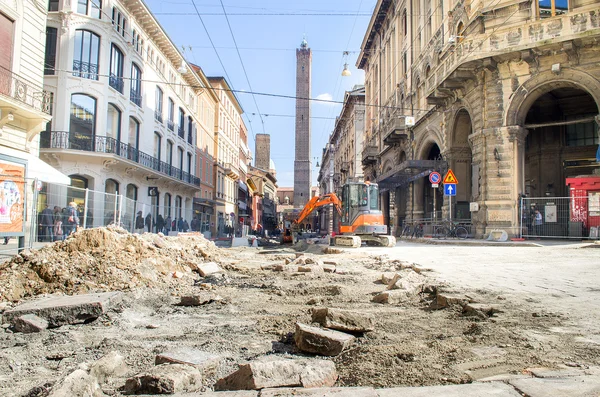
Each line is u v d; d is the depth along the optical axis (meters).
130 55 27.23
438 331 4.53
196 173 43.09
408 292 6.48
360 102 54.88
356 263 11.98
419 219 29.19
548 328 4.41
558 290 6.53
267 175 103.31
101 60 24.06
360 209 20.73
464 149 23.92
